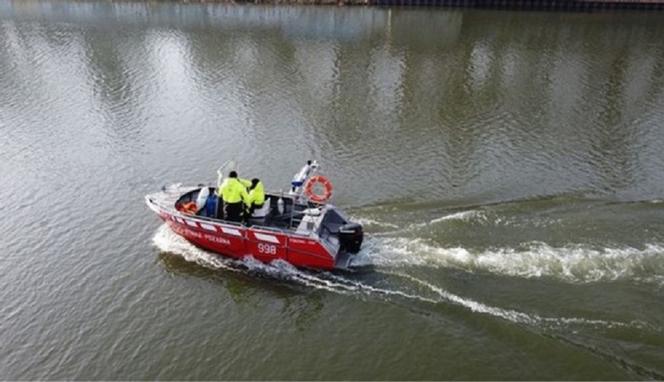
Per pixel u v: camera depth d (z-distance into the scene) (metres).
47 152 24.47
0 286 16.28
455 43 43.28
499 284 15.22
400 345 13.80
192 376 13.38
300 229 15.98
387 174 21.98
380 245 16.83
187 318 15.10
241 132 26.52
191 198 17.95
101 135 26.25
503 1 57.22
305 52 40.66
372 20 51.72
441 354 13.48
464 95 31.69
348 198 19.94
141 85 33.19
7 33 45.88
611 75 35.12
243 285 16.14
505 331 13.82
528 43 43.16
